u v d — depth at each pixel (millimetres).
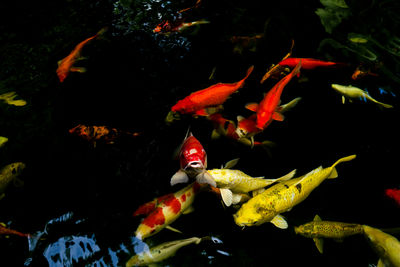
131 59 2357
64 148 2014
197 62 2357
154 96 2207
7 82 2223
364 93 2156
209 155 2025
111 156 2008
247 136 1961
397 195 1875
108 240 1783
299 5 2674
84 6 2652
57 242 1774
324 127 2127
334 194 1942
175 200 1815
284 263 1769
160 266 1736
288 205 1817
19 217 1820
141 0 2660
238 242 1813
